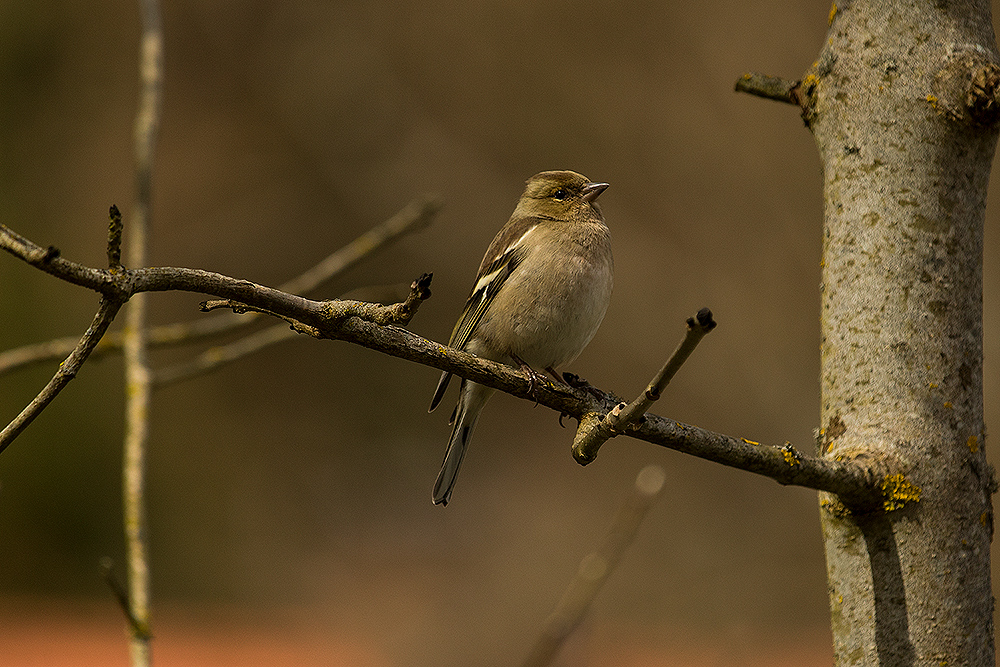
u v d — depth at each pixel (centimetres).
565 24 1864
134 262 475
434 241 2023
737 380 1656
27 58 2470
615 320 1770
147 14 526
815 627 1498
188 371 491
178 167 2534
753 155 1673
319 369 2419
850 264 304
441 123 2006
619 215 1780
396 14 2045
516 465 2255
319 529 2108
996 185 1298
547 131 1869
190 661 1352
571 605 379
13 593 1833
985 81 291
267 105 2397
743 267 1675
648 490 396
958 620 280
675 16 1756
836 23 319
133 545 404
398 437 2405
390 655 1366
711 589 1569
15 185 2402
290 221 2477
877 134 304
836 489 285
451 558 1861
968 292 298
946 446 288
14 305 1964
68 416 1928
